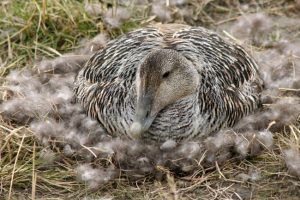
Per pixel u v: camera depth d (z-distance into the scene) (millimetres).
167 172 11633
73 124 12234
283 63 13867
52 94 13172
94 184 11469
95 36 14539
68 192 11562
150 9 15352
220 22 15578
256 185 11531
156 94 10906
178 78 11125
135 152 11656
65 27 14703
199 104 11422
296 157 11633
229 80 11961
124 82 11500
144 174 11719
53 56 14367
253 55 14070
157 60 10938
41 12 14633
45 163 11930
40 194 11516
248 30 14938
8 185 11641
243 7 15891
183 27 12820
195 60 11648
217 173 11695
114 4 15133
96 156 11852
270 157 12016
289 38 15242
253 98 12383
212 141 11641
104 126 11891
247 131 12109
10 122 12781
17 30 14664
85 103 12203
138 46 12000
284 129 12625
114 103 11523
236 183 11578
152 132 11500
